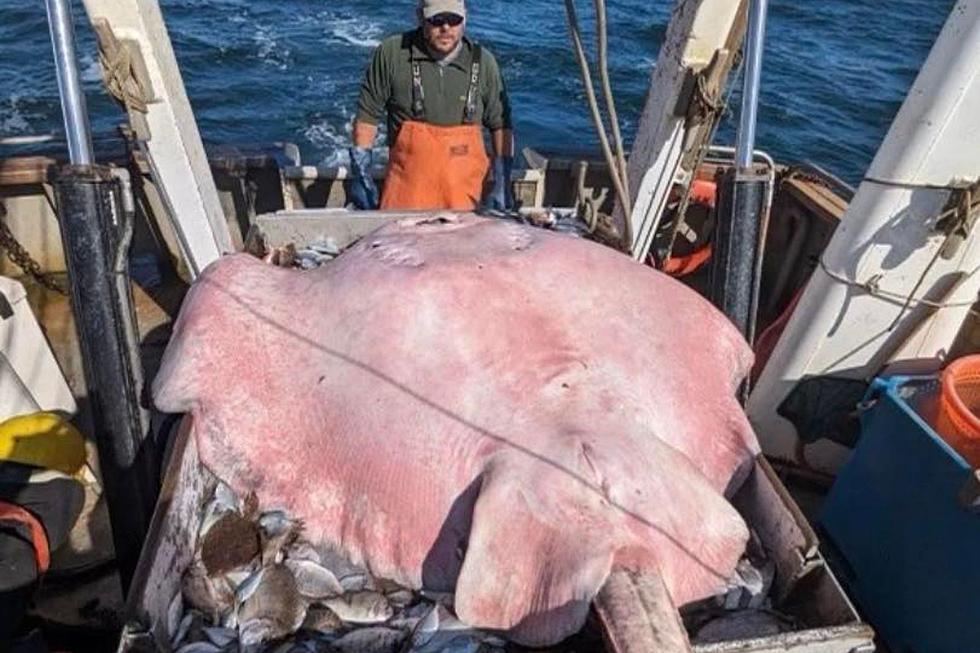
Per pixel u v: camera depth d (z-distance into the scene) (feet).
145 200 16.58
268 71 37.65
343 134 32.58
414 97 14.47
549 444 7.40
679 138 11.91
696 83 11.35
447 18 13.75
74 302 8.71
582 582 6.84
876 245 11.30
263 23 43.14
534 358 7.91
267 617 7.59
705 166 16.67
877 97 38.27
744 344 9.18
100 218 8.47
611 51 41.42
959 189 10.79
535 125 33.73
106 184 8.48
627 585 6.70
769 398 12.66
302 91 35.91
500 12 46.32
